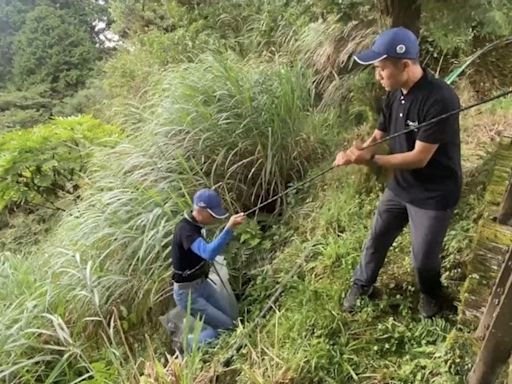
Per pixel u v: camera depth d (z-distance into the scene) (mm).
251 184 4254
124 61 7676
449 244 2969
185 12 7605
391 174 2582
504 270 1971
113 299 3793
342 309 2938
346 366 2609
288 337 2912
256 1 6934
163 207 3834
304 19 5551
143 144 4523
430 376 2430
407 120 2354
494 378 1934
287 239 3879
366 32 4820
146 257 3762
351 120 4641
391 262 3098
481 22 3258
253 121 4277
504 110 4121
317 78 5242
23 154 5371
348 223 3568
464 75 4535
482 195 3180
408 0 3086
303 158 4379
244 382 2717
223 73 4559
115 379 3104
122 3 8742
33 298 3771
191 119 4340
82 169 5508
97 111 8258
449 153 2340
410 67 2273
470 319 2393
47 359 3410
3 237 5754
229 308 3443
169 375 2797
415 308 2854
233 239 3889
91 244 3977
